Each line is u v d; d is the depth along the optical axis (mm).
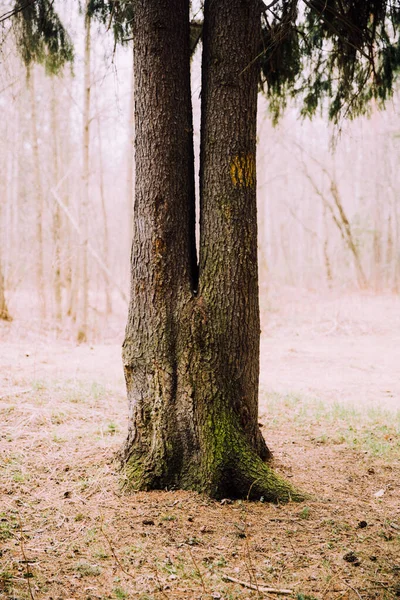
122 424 6238
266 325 17828
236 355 4289
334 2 5023
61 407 6762
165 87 4250
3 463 4859
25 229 23531
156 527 3697
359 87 5566
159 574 3139
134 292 4402
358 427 6617
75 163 24125
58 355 11883
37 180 17688
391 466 5168
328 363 12242
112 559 3297
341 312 19422
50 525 3744
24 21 5531
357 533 3689
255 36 4352
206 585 3020
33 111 16922
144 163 4305
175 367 4293
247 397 4387
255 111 4414
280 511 3967
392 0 5047
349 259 31375
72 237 22953
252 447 4473
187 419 4246
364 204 30719
